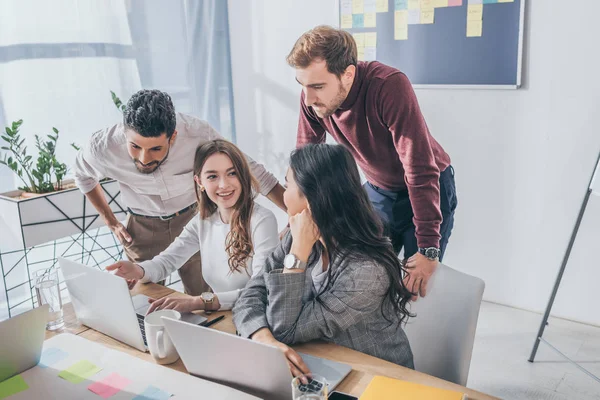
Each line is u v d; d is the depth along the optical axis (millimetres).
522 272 3051
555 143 2816
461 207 3127
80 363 1396
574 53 2676
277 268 1648
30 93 2830
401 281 1474
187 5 3439
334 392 1239
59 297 1617
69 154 3016
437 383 1286
